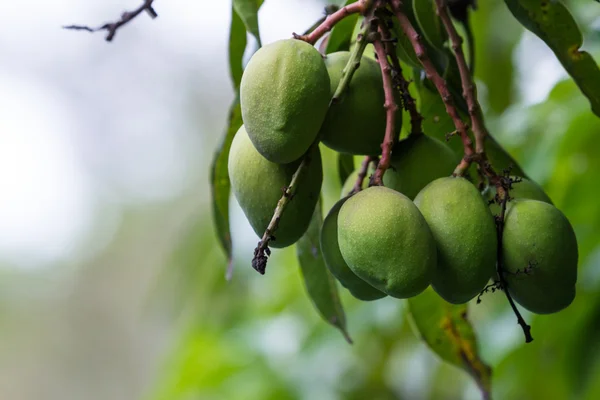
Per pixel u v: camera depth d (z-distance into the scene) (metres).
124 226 6.73
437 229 1.23
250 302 2.26
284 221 1.28
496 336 1.72
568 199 1.69
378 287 1.23
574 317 1.65
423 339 1.47
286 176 1.28
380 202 1.22
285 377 2.10
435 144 1.31
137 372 6.58
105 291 6.78
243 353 2.19
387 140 1.26
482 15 1.81
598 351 1.63
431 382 2.08
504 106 1.83
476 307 1.88
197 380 2.22
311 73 1.24
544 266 1.24
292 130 1.24
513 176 1.35
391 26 1.30
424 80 1.39
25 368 6.70
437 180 1.25
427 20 1.35
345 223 1.23
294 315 2.18
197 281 2.51
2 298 6.96
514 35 1.81
